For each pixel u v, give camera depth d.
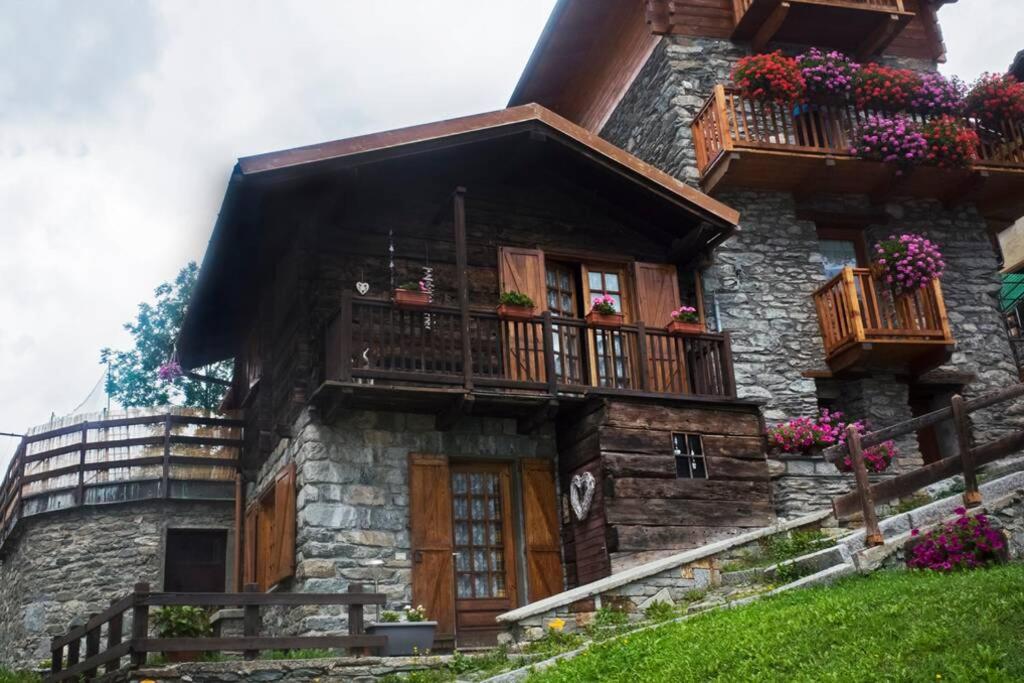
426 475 11.24
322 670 8.29
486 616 11.21
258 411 13.80
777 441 12.56
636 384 12.17
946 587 7.29
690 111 14.53
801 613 7.31
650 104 15.29
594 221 13.34
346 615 10.41
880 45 15.15
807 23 14.84
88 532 14.82
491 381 10.98
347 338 10.51
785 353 13.57
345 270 11.66
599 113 17.25
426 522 11.05
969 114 14.80
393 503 11.02
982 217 15.74
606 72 16.94
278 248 12.99
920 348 13.30
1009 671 5.54
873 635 6.52
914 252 13.32
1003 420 14.42
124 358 21.83
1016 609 6.43
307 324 11.46
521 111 11.85
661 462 11.50
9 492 16.42
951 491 11.43
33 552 14.91
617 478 11.18
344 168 10.84
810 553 10.01
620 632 8.77
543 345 11.47
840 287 13.41
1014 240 21.20
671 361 12.20
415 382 10.85
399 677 8.43
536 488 11.87
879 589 7.65
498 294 12.34
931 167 14.26
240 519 13.79
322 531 10.57
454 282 12.19
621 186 12.89
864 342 12.89
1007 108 14.71
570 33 16.59
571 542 11.67
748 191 14.23
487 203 12.80
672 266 13.32
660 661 7.06
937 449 14.47
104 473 15.09
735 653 6.77
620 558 10.88
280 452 12.26
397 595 10.66
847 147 13.96
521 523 11.70
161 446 15.25
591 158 12.27
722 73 14.89
